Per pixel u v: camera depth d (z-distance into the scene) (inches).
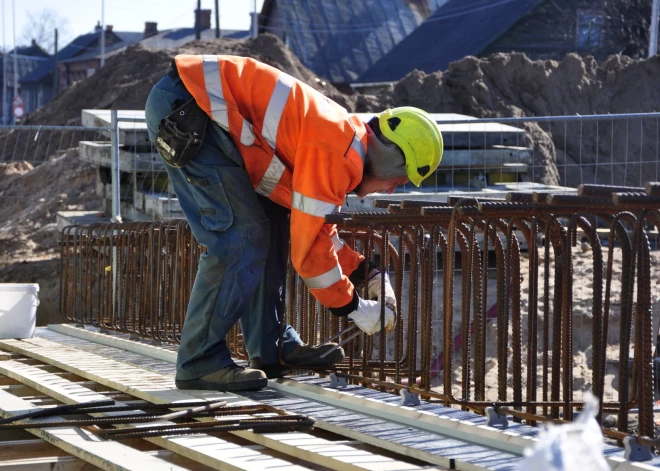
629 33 1536.7
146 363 240.8
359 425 163.2
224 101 186.4
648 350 140.6
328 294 189.9
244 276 192.4
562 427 69.3
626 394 148.6
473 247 176.9
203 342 194.1
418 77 992.9
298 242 186.1
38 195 810.8
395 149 196.2
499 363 176.4
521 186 522.9
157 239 301.7
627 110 970.7
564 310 160.1
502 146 549.3
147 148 544.7
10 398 190.5
